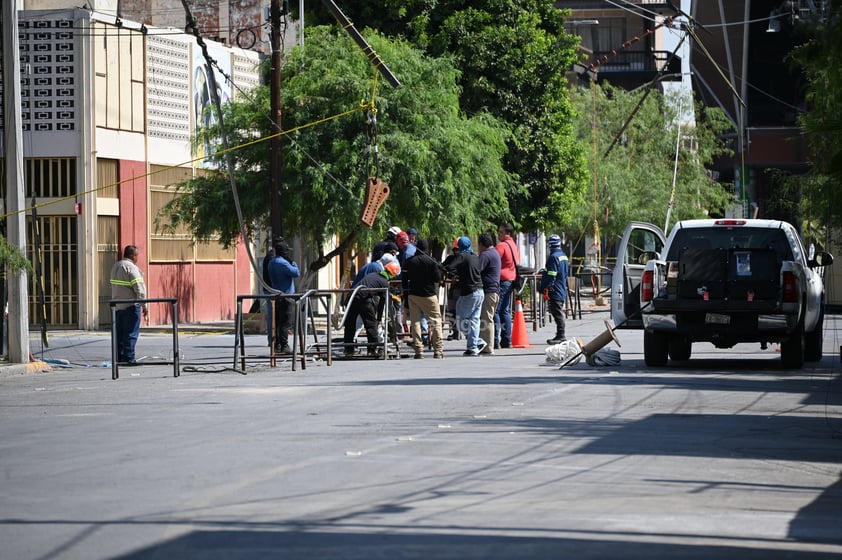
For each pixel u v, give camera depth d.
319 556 16.75
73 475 23.22
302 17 89.56
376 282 55.00
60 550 17.11
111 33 88.81
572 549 17.25
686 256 46.84
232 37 116.75
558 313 65.38
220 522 18.94
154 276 92.94
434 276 55.03
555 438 28.27
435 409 33.84
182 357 57.69
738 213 163.12
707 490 22.25
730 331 46.81
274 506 20.20
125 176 89.88
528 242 157.62
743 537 18.39
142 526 18.64
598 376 44.16
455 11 100.44
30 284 86.62
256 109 80.19
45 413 34.22
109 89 88.50
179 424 30.88
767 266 46.53
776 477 23.80
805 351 51.81
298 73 80.94
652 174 155.25
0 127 73.19
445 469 23.97
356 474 23.33
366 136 76.81
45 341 63.88
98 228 87.44
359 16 98.94
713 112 164.50
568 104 108.00
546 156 104.88
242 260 104.12
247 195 79.75
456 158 80.38
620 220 149.75
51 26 86.88
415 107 80.38
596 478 23.22
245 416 32.44
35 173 87.25
